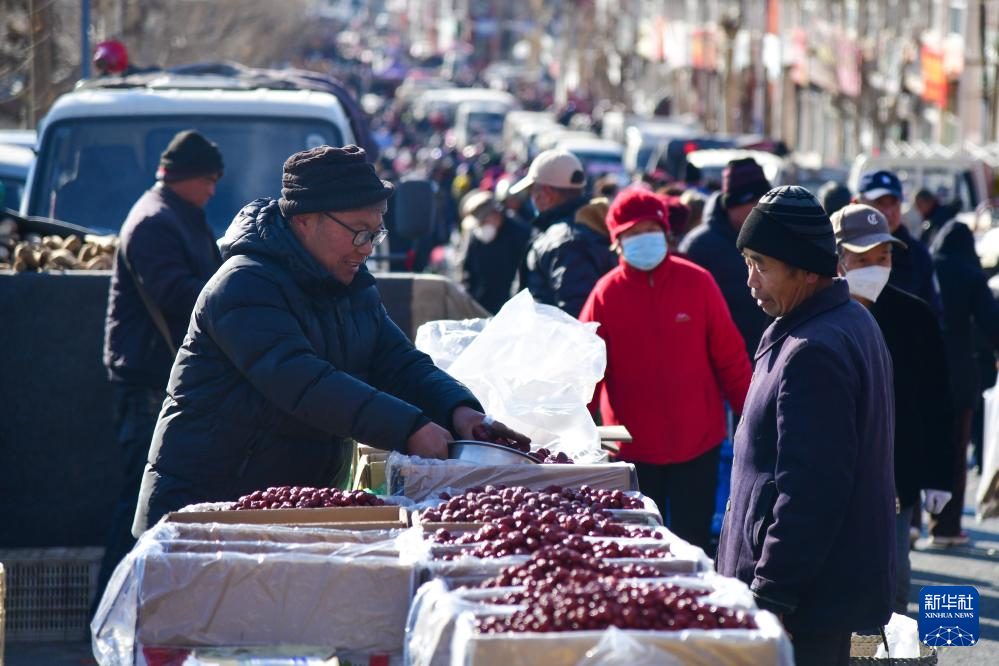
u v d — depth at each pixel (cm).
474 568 451
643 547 467
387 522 505
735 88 7388
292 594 457
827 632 560
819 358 542
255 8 6147
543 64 13725
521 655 383
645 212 851
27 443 941
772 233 554
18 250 957
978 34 4253
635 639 385
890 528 567
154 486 594
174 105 1154
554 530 468
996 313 1178
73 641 877
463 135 8112
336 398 567
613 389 870
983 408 1464
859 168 2923
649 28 9862
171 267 829
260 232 593
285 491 534
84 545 950
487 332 717
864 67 5153
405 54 18438
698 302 865
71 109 1152
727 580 429
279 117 1145
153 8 4262
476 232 1684
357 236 588
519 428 687
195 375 594
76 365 941
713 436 874
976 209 2820
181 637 456
